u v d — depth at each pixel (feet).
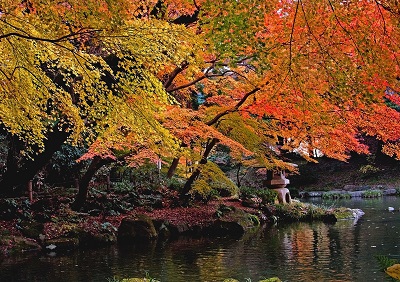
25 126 21.20
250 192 59.36
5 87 18.34
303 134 25.85
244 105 29.94
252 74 27.30
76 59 16.19
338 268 24.91
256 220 47.14
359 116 20.57
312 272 24.27
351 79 13.14
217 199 56.08
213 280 23.32
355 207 62.28
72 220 38.65
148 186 57.36
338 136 25.08
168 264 27.43
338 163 108.99
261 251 31.17
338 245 32.19
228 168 91.45
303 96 15.42
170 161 60.70
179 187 58.08
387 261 5.46
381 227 40.37
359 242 32.96
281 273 24.40
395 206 60.90
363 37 12.23
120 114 18.07
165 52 16.66
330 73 13.29
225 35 11.16
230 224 41.68
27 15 13.55
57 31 13.20
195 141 38.63
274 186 59.67
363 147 27.58
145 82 17.31
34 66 17.57
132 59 17.42
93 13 12.30
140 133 19.04
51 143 22.39
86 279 23.76
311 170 108.68
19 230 34.63
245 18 10.83
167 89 26.78
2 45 16.39
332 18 12.35
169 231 40.22
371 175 99.30
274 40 13.50
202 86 37.06
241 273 24.73
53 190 50.57
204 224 42.29
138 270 25.84
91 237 35.14
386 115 20.49
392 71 12.48
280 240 35.99
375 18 12.03
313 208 52.65
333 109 19.13
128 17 14.55
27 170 23.47
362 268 24.62
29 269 26.25
